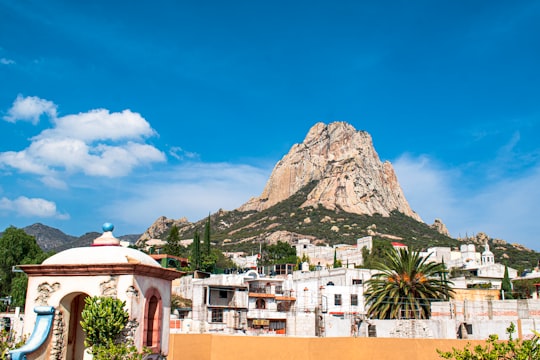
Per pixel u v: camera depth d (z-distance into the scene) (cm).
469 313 5500
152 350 2016
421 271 6306
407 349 3778
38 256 8294
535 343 1869
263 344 3588
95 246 2122
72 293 1988
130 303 1911
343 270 8238
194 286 6669
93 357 1764
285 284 7981
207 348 3603
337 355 3662
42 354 1894
